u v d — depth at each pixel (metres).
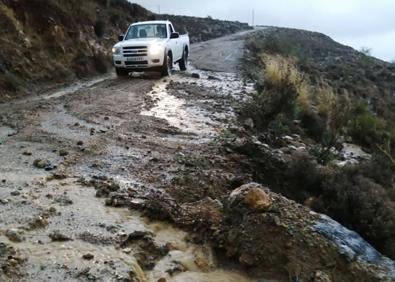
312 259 3.96
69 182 5.56
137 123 8.99
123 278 3.53
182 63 19.38
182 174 6.02
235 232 4.26
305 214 4.46
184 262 4.02
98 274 3.55
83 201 4.97
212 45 34.62
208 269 4.02
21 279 3.44
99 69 17.69
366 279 3.83
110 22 24.16
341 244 4.10
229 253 4.18
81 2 20.86
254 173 6.82
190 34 45.88
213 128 8.98
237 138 8.12
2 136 7.52
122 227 4.41
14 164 6.07
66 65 15.97
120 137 7.82
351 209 5.89
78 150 6.90
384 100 26.31
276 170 6.95
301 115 12.20
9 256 3.67
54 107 10.28
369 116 14.81
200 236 4.43
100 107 10.39
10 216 4.43
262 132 9.99
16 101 11.34
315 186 6.62
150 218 4.70
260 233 4.18
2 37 13.74
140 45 16.08
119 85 14.26
